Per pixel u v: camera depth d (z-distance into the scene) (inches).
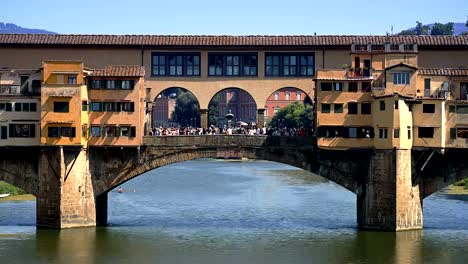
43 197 3304.6
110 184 3376.0
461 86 3366.1
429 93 3361.2
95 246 2999.5
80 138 3275.1
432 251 2935.5
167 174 6136.8
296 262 2770.7
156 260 2778.1
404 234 3245.6
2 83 3346.5
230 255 2861.7
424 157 3316.9
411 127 3287.4
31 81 3356.3
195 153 3376.0
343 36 3686.0
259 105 3671.3
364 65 3385.8
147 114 3663.9
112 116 3358.8
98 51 3654.0
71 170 3289.9
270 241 3120.1
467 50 3622.0
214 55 3668.8
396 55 3368.6
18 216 3681.1
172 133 3700.8
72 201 3302.2
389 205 3265.3
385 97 3245.6
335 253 2908.5
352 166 3371.1
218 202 4315.9
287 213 3875.5
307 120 7322.8
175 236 3216.0
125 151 3371.1
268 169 6776.6
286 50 3649.1
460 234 3253.0
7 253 2861.7
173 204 4224.9
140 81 3361.2
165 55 3668.8
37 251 2898.6
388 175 3253.0
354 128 3346.5
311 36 3690.9
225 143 3373.5
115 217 3720.5
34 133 3329.2
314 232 3314.5
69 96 3270.2
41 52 3634.4
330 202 4296.3
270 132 3629.4
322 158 3373.5
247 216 3777.1
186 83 3663.9
